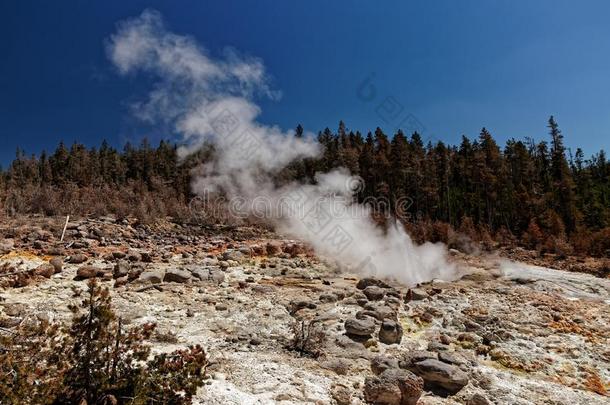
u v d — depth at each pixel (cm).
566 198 3325
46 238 1548
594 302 1117
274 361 690
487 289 1212
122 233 1808
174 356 566
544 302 1086
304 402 561
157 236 1909
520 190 3653
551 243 2378
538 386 691
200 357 561
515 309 1038
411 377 600
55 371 492
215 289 1123
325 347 774
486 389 668
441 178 4150
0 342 498
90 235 1684
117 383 492
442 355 745
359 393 608
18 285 1014
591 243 2333
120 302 934
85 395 487
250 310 962
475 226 3194
